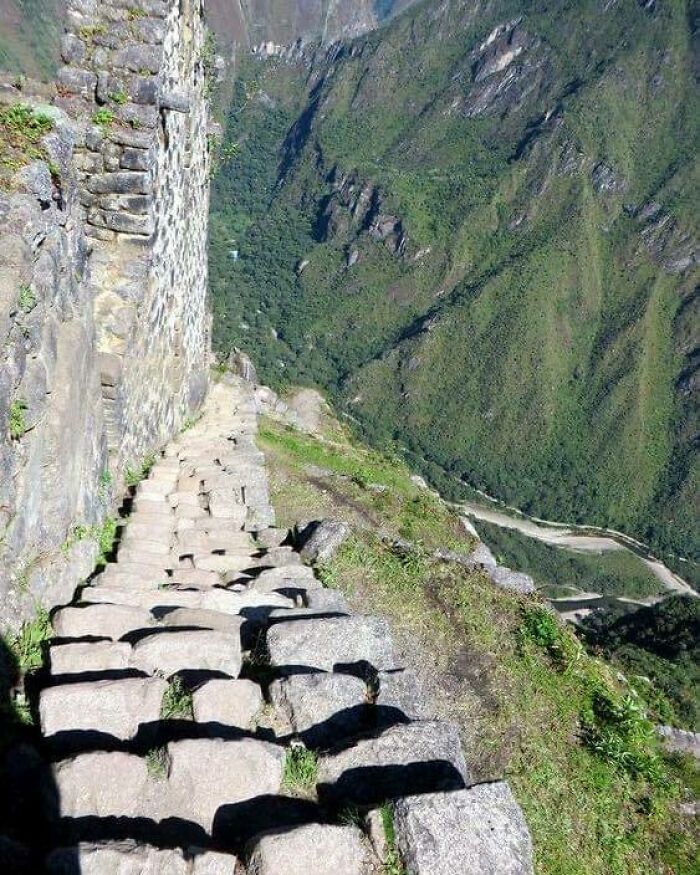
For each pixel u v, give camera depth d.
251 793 4.27
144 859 3.50
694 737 8.43
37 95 9.00
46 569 5.70
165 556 7.79
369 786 4.63
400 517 13.74
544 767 6.53
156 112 9.16
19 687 4.84
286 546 9.36
